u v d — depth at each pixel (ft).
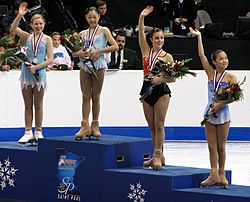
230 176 59.11
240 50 100.17
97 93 61.72
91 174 58.85
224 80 56.44
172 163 76.28
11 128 88.89
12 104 88.79
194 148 87.45
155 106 57.82
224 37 100.37
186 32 103.40
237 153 84.17
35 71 63.93
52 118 90.53
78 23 107.34
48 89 90.27
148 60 58.39
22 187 63.10
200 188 55.67
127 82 92.02
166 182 55.21
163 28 112.98
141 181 56.44
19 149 63.10
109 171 57.93
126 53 94.22
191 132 93.40
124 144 59.62
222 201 52.95
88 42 61.57
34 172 62.23
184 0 104.27
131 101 92.27
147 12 59.00
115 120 92.12
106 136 63.93
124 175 57.21
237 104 93.56
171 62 57.82
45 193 61.62
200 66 98.89
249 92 93.50
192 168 59.88
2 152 64.03
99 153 58.34
